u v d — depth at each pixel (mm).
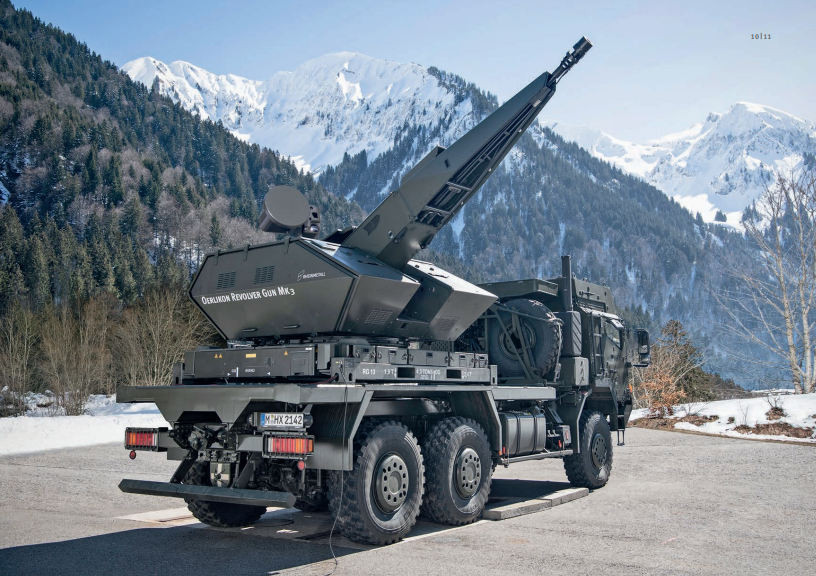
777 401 20562
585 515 8312
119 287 90125
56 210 140875
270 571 5676
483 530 7402
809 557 6203
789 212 25750
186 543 6805
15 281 82375
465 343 10422
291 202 7781
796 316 26094
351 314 7234
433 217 7992
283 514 8625
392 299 7547
